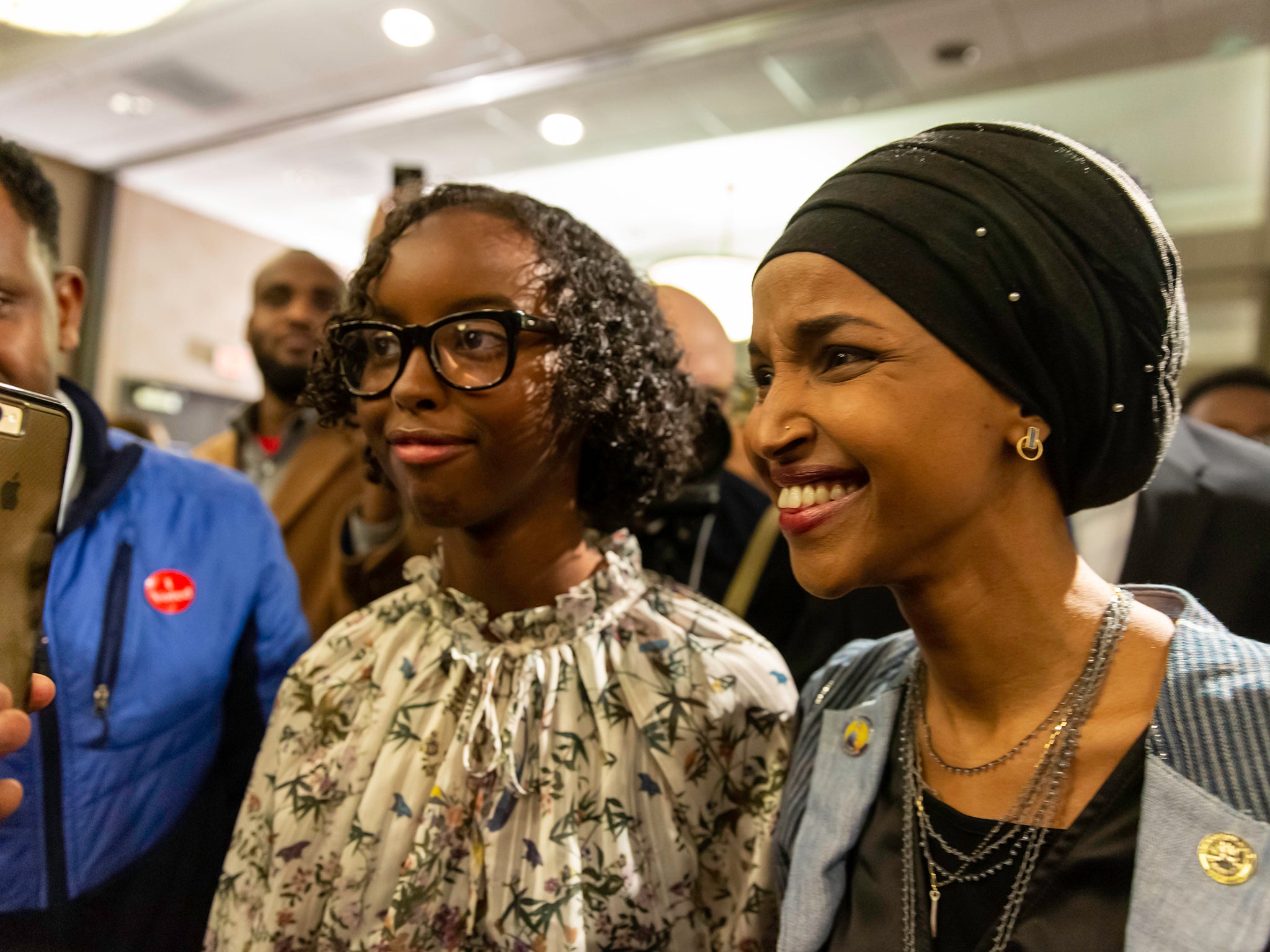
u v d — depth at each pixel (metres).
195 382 5.98
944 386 0.52
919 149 0.56
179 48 3.64
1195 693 0.53
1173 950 0.48
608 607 0.82
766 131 3.98
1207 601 0.94
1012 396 0.53
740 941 0.74
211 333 6.11
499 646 0.81
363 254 0.82
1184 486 0.99
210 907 1.05
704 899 0.77
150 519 1.03
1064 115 3.81
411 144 4.41
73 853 0.91
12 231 0.84
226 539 1.08
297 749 0.85
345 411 0.86
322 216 5.88
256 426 1.97
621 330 0.82
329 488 1.62
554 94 3.75
